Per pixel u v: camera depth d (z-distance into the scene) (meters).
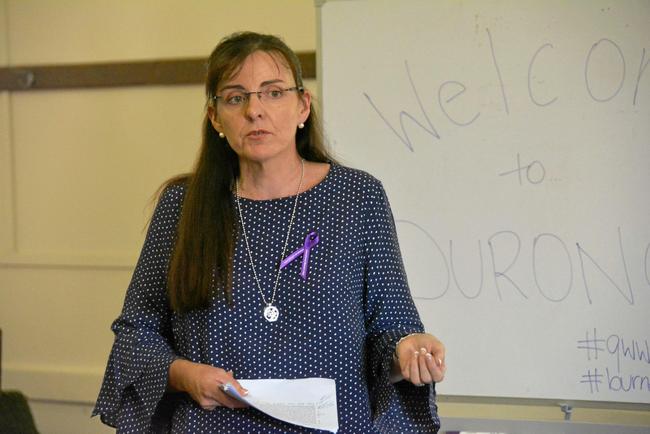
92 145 4.58
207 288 2.17
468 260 3.18
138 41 4.47
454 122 3.18
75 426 4.70
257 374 2.13
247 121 2.18
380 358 2.19
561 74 3.07
